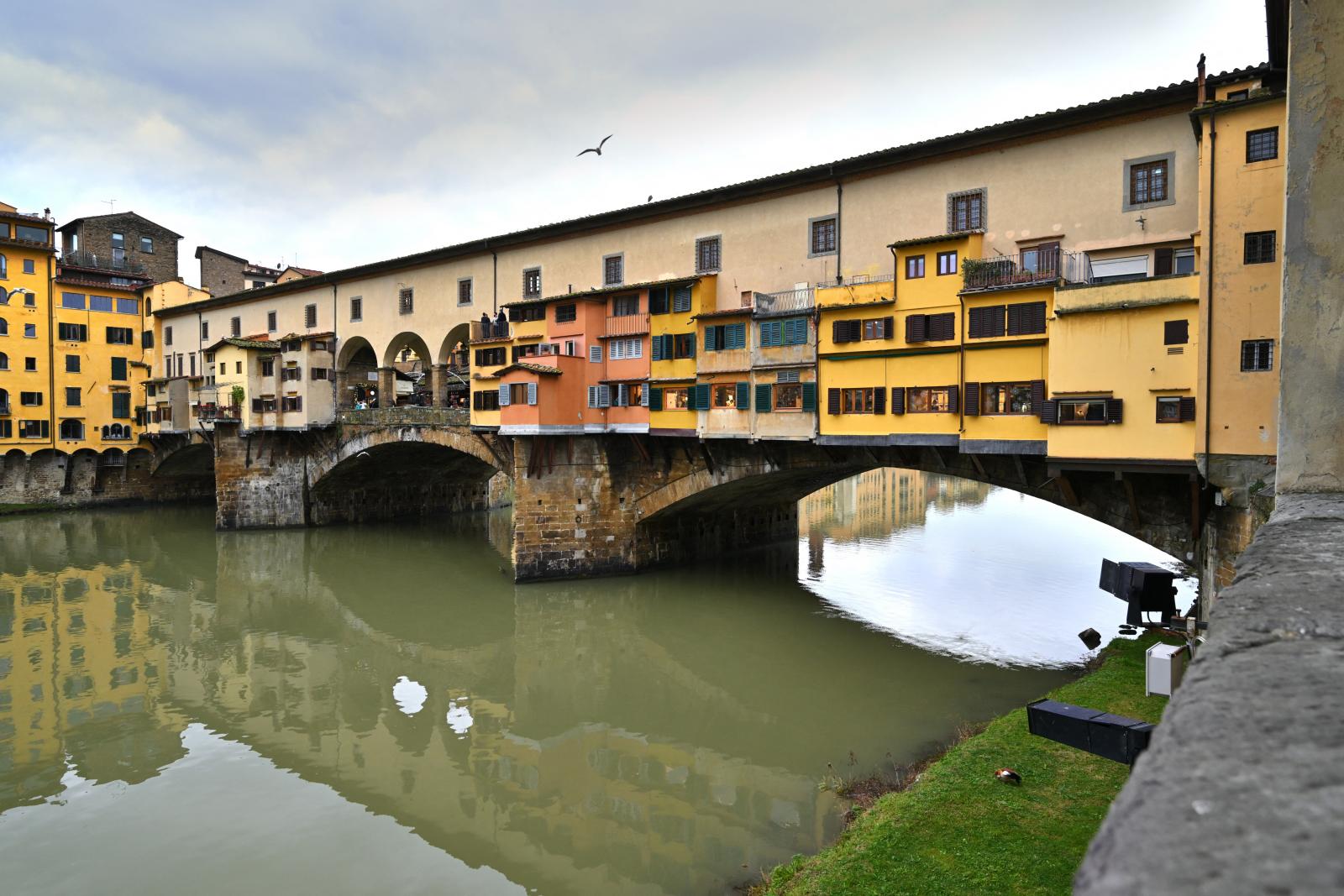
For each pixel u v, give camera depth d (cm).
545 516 3641
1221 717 237
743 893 1433
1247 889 139
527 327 3825
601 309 3634
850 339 2800
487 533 5409
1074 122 2498
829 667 2673
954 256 2580
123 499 6762
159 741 2216
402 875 1573
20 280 6266
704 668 2716
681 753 2091
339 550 4750
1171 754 218
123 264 7094
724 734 2195
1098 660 2430
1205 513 2192
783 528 4722
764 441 3159
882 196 2936
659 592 3569
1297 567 436
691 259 3469
